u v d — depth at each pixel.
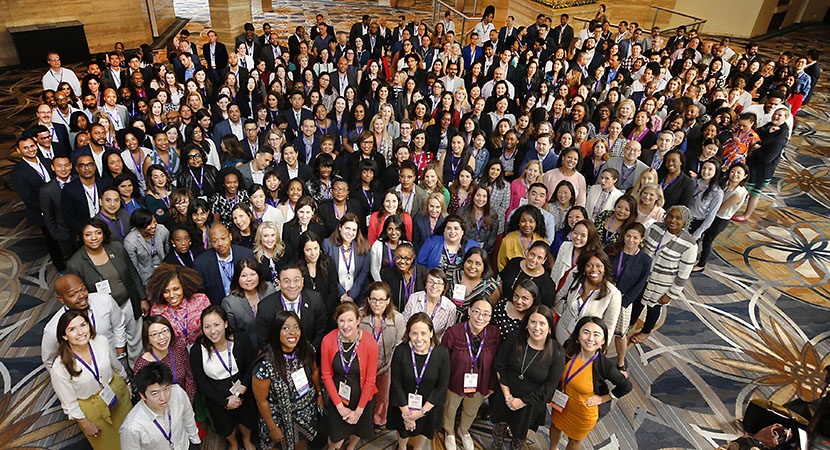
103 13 12.65
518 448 3.40
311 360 3.13
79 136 5.43
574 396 3.13
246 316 3.47
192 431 2.83
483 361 3.20
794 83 9.20
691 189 5.27
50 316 4.68
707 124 6.29
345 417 3.09
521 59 9.16
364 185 5.09
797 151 9.68
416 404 3.09
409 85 7.70
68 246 4.83
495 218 4.69
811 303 5.52
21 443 3.44
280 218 4.59
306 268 3.72
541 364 3.03
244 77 8.23
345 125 6.88
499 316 3.49
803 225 7.12
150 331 2.83
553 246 4.73
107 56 8.42
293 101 6.77
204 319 2.88
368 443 3.62
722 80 9.78
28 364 4.13
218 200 4.71
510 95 7.96
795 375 4.49
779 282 5.86
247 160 6.14
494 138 6.36
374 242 4.16
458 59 9.32
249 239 4.22
